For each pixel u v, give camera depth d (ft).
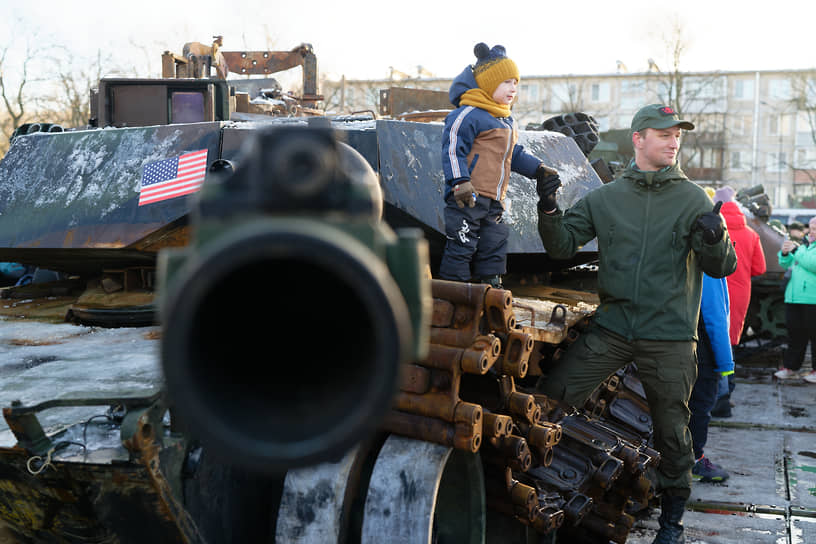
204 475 7.45
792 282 28.19
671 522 11.98
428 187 12.43
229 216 2.67
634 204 11.56
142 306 11.11
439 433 7.99
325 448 2.38
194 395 2.30
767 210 32.96
